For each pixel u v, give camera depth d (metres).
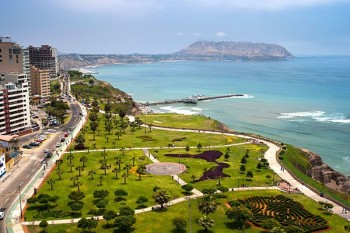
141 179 172.25
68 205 140.50
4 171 175.75
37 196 145.38
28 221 127.62
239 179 175.50
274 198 153.25
